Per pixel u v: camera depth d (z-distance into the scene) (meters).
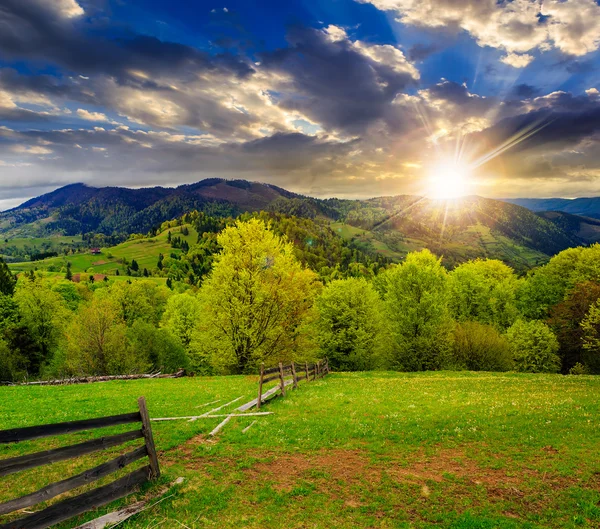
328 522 9.73
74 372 48.28
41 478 11.73
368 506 10.45
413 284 55.28
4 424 17.50
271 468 12.70
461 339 55.59
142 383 31.19
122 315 82.12
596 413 18.53
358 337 54.28
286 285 40.00
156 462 11.45
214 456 13.58
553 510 10.17
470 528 9.44
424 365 52.59
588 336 50.59
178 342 61.41
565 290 64.19
